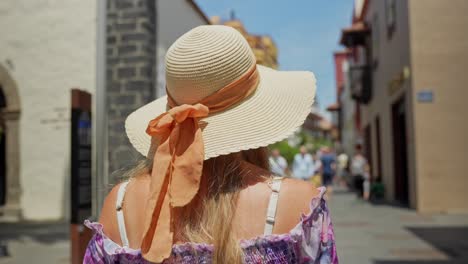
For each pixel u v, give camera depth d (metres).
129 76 8.73
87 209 5.10
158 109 1.64
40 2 11.59
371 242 7.96
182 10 11.60
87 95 5.29
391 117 15.43
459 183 11.87
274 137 1.33
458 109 11.95
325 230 1.27
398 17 13.86
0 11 11.77
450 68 12.02
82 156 5.10
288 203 1.24
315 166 15.52
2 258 7.08
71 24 11.45
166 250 1.20
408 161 12.92
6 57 11.69
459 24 12.02
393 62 14.82
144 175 1.42
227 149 1.30
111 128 8.66
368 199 17.30
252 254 1.19
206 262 1.20
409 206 13.16
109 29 8.85
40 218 11.34
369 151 21.98
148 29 8.84
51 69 11.48
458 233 8.68
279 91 1.42
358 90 21.78
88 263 1.38
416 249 7.28
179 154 1.28
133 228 1.34
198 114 1.29
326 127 80.06
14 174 11.46
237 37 1.38
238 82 1.34
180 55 1.34
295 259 1.21
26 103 11.56
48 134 11.45
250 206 1.24
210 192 1.27
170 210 1.25
